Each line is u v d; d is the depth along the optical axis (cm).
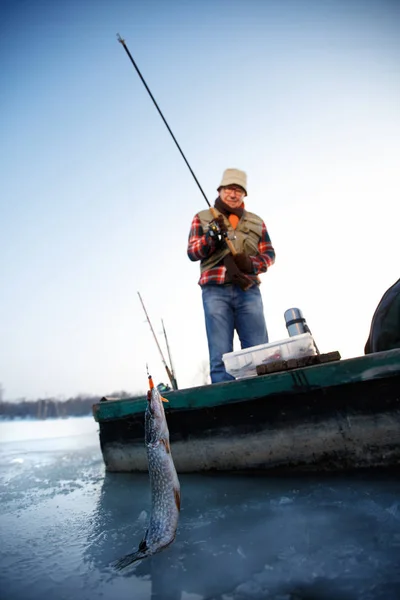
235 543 165
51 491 308
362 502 190
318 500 202
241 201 437
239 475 267
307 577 132
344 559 140
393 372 222
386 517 170
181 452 288
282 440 254
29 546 183
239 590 129
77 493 292
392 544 146
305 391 245
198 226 422
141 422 319
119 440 333
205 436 280
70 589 138
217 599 124
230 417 273
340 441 238
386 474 223
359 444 232
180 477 282
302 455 248
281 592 125
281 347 284
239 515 197
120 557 164
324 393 244
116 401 334
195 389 283
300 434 249
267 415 260
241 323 394
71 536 194
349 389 237
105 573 149
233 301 391
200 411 283
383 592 119
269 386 255
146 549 157
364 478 228
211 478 270
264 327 396
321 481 232
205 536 176
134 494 267
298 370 248
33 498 287
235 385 268
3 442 929
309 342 276
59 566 158
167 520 165
